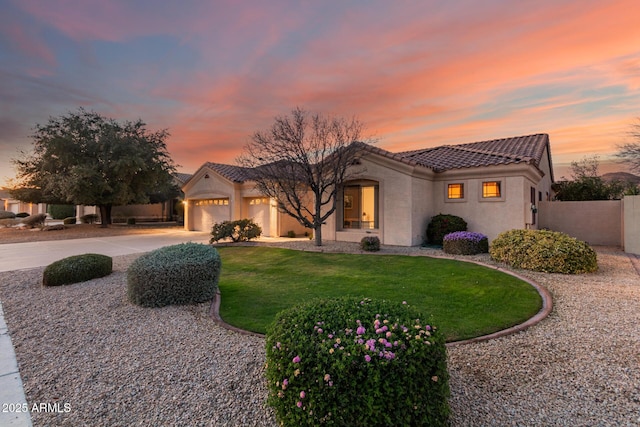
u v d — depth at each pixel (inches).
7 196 1782.7
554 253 318.0
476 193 505.0
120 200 913.5
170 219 1413.6
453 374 139.2
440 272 328.5
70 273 309.7
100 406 121.4
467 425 106.3
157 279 238.5
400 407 90.2
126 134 934.4
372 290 273.4
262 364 151.3
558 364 146.4
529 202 506.0
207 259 253.6
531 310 217.2
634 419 108.0
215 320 211.3
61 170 863.7
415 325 106.1
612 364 145.2
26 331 196.1
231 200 815.7
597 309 215.6
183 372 145.1
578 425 105.8
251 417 113.4
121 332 193.3
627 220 467.8
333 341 97.8
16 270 383.9
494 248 370.6
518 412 113.0
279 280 320.8
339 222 593.0
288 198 528.7
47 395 129.2
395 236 511.5
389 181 515.2
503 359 152.3
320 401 90.5
